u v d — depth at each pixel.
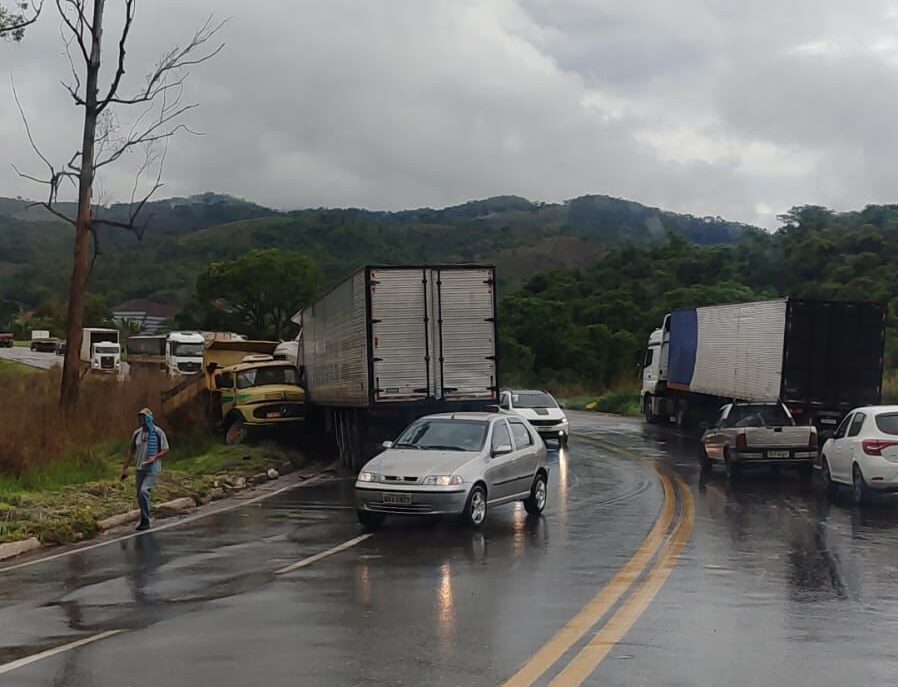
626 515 15.74
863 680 6.88
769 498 17.94
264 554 12.47
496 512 16.16
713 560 11.68
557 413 29.59
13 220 167.50
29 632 8.54
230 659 7.48
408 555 12.15
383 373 21.89
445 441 15.16
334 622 8.64
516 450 15.46
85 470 21.34
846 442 17.30
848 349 26.11
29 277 139.88
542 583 10.32
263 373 29.39
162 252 137.25
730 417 21.78
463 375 22.27
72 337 29.00
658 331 42.50
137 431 15.70
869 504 17.05
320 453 28.92
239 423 28.64
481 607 9.18
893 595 9.72
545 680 6.84
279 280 85.44
